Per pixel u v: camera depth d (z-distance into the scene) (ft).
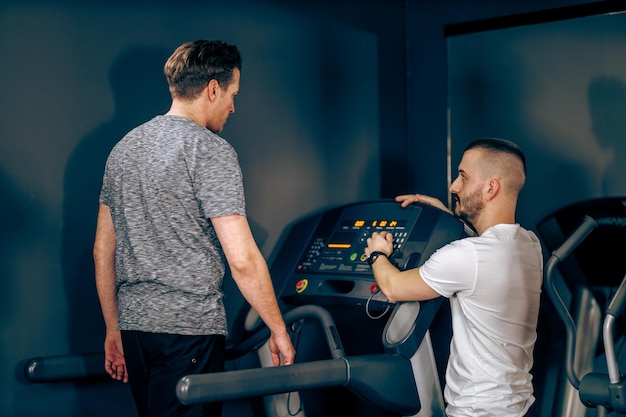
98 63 9.09
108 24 9.18
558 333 10.37
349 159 11.49
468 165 7.99
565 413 10.04
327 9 11.24
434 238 8.57
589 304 10.18
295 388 7.12
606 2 10.04
